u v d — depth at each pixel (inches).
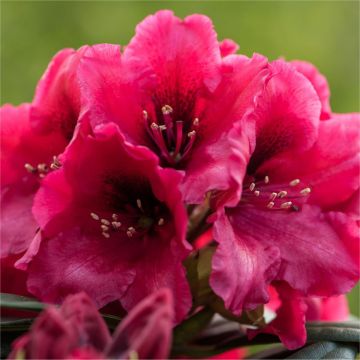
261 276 18.1
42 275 18.4
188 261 18.8
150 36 19.1
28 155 20.2
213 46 19.1
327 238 19.1
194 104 19.3
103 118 18.4
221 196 18.2
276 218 19.2
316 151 19.5
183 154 19.2
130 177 18.8
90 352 15.9
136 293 18.3
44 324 15.8
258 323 19.2
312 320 20.2
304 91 19.0
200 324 19.6
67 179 18.4
